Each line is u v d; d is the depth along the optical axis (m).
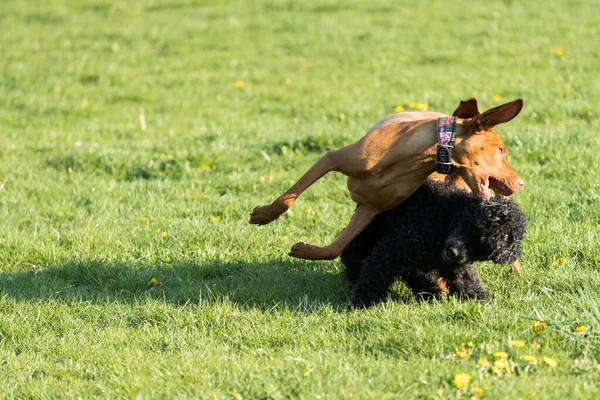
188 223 12.30
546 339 7.72
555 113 17.11
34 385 7.82
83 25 29.28
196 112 20.03
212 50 25.67
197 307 9.51
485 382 6.91
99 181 14.56
